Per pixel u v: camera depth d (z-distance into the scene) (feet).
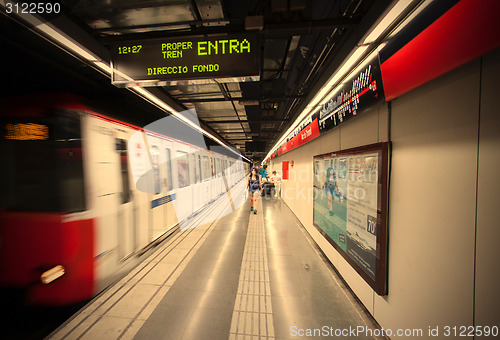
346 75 7.13
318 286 8.85
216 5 6.39
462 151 3.81
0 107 7.45
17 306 7.53
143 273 9.99
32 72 8.71
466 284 3.74
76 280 7.49
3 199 7.46
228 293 8.43
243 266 10.66
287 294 8.32
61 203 7.33
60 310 7.49
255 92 12.35
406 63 4.64
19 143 7.45
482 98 3.44
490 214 3.34
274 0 5.73
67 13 5.58
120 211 9.61
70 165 7.48
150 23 7.16
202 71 6.51
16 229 7.45
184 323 6.87
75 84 9.96
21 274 7.52
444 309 4.19
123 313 7.32
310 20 5.80
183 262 11.12
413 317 5.02
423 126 4.69
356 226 7.55
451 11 3.44
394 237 5.71
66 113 7.46
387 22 4.38
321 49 9.76
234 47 6.43
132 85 6.85
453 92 3.96
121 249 9.69
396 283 5.64
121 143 9.82
